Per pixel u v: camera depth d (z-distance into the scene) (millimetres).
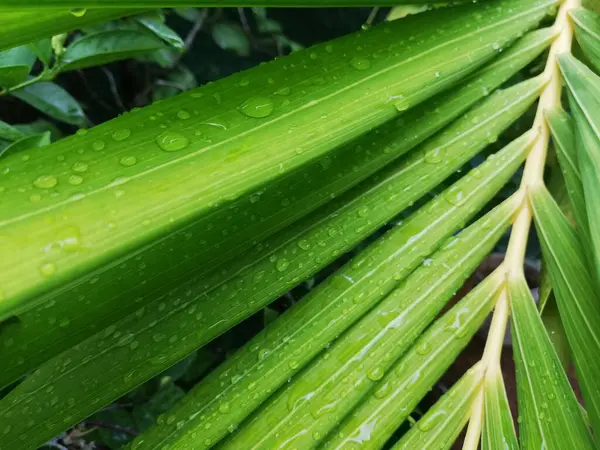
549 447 208
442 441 215
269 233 207
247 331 515
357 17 750
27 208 132
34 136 328
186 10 612
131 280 187
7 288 121
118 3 138
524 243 238
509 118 249
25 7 130
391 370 216
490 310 233
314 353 211
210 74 760
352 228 227
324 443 206
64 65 368
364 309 219
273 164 164
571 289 225
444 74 213
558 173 353
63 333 183
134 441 202
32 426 200
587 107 232
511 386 495
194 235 193
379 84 199
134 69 604
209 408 205
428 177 237
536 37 256
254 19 746
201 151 158
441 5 242
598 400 209
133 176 146
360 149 228
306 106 182
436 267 227
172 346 210
